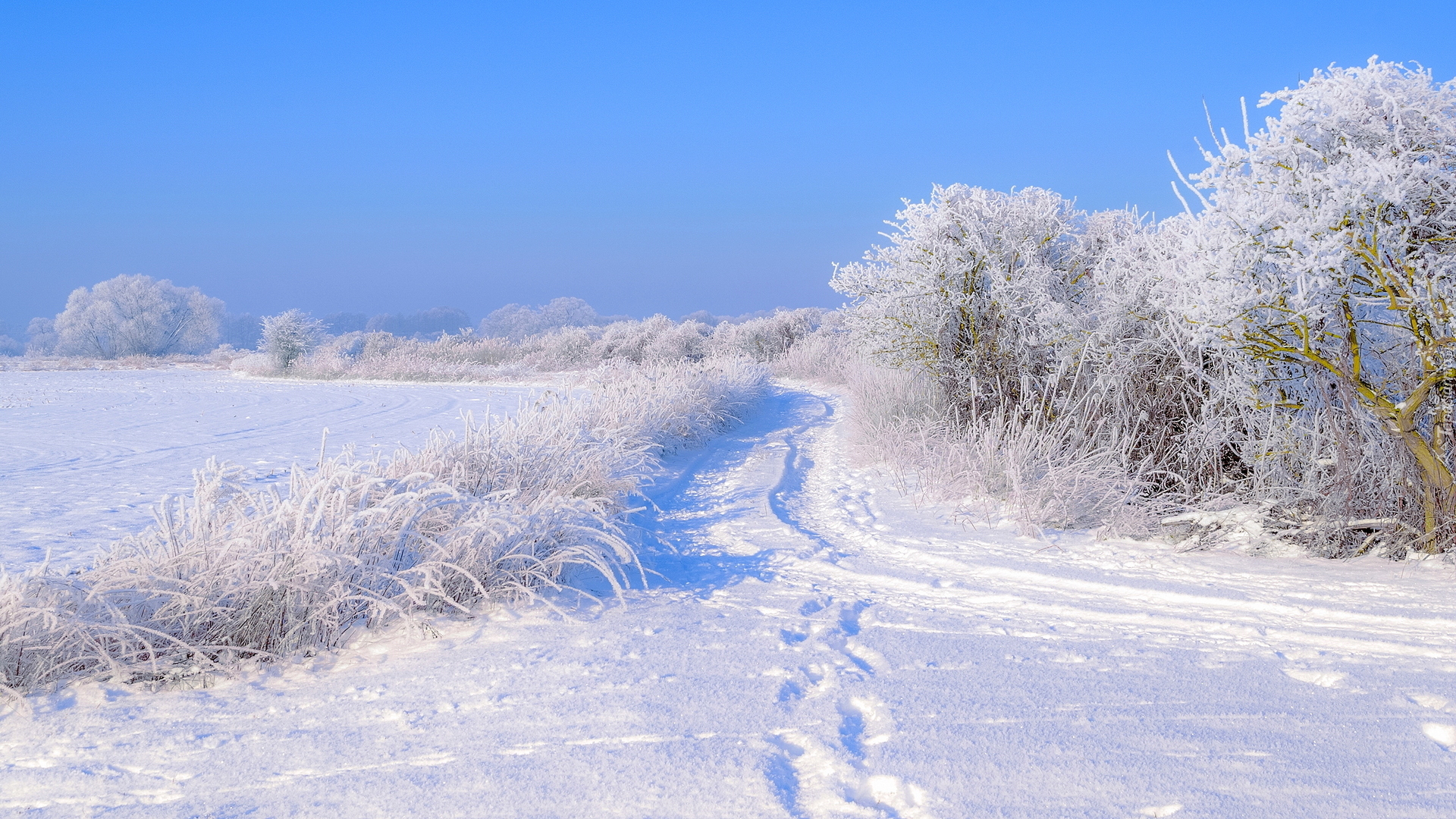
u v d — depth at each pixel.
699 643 3.96
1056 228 9.27
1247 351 5.68
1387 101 4.65
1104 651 3.73
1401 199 4.32
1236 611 4.34
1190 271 5.32
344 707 3.31
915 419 9.95
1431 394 5.14
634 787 2.53
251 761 2.85
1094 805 2.32
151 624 3.78
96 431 14.67
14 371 42.66
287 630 3.98
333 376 33.25
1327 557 5.35
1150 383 7.38
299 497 4.57
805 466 10.47
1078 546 5.89
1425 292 4.51
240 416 17.69
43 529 6.84
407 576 4.50
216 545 4.17
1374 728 2.77
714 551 6.23
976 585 5.03
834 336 28.38
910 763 2.60
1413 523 5.29
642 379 13.86
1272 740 2.70
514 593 4.64
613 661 3.71
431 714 3.20
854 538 6.59
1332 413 5.54
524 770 2.67
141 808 2.55
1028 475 7.17
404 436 13.76
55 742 3.04
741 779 2.55
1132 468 7.07
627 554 4.88
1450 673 3.25
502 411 18.19
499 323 111.19
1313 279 4.59
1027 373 8.59
